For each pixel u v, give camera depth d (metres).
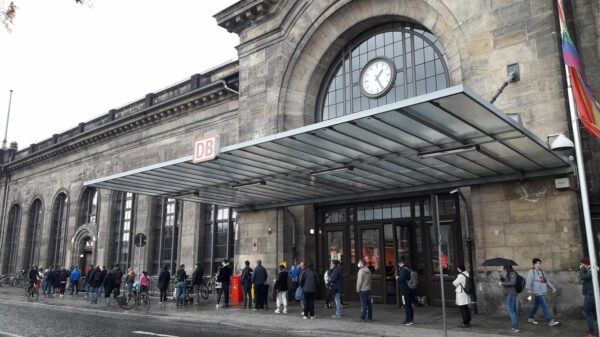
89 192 33.34
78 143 33.66
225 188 16.95
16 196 41.22
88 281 23.78
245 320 13.72
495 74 13.94
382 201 17.64
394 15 17.27
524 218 13.01
